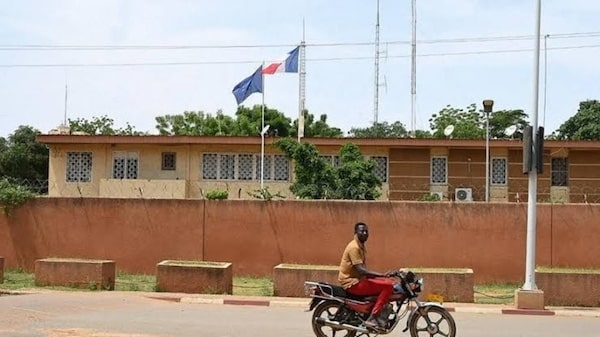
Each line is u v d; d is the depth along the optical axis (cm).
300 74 3472
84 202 2428
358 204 2312
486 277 2256
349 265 1164
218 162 3048
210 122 4922
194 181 3044
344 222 2316
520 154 3041
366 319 1155
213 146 3044
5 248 2450
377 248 2295
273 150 3020
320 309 1177
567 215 2261
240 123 4819
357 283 1155
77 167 3078
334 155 3023
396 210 2297
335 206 2322
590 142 2964
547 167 3052
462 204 2277
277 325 1355
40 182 3469
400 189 3031
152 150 3064
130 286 2059
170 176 3056
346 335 1176
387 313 1148
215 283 1933
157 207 2397
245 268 2350
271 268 2341
